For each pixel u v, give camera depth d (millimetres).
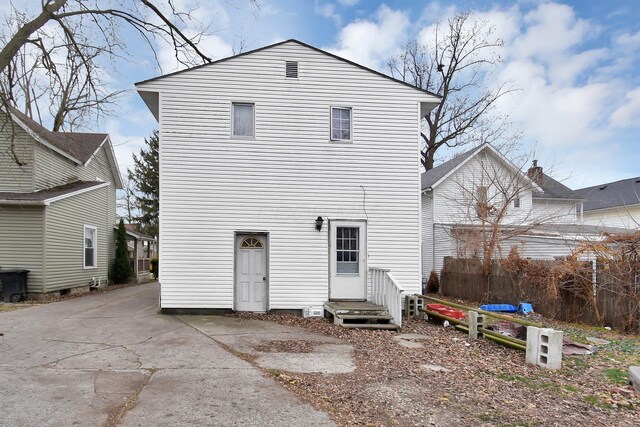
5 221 13148
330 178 11008
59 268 14312
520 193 20562
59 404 4359
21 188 14047
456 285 16938
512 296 13344
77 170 17641
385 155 11227
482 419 4281
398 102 11328
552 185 23969
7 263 13125
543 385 5605
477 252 16812
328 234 10930
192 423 3953
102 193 18625
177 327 8633
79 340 7344
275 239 10734
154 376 5359
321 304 10789
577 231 17281
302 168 10906
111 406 4328
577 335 9242
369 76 11250
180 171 10430
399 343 7809
